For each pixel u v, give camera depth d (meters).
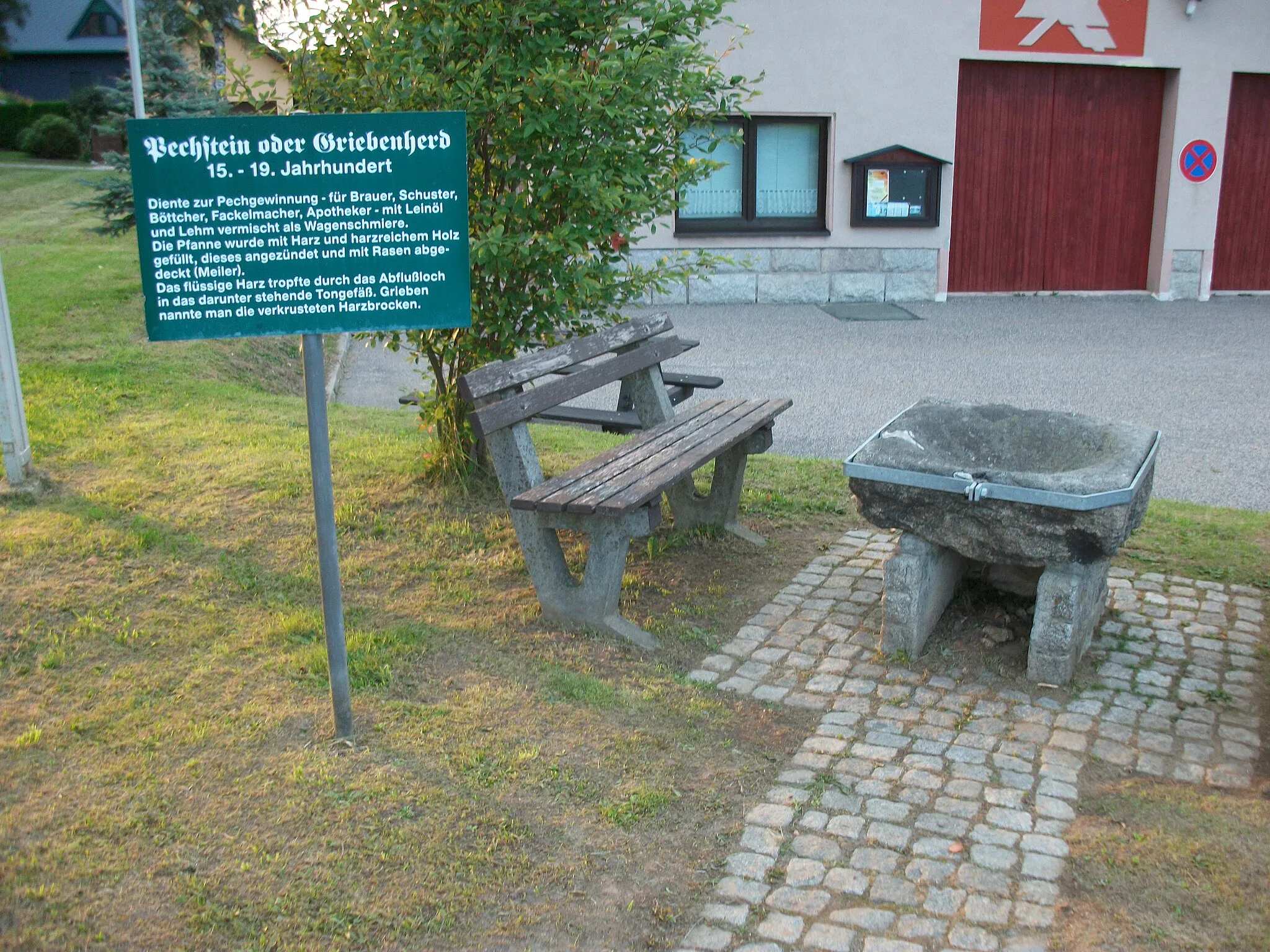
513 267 5.27
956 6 14.45
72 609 4.22
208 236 3.18
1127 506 3.84
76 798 3.13
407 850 3.02
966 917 2.86
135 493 5.40
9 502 5.15
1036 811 3.33
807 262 14.98
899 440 4.33
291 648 4.10
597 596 4.39
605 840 3.13
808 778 3.49
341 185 3.23
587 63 5.29
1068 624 4.04
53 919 2.68
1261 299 15.89
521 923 2.81
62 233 15.23
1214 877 2.97
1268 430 8.44
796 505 6.07
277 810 3.14
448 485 5.77
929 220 15.02
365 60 5.29
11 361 5.20
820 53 14.34
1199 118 15.34
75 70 37.00
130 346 8.55
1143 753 3.67
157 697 3.71
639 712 3.85
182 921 2.71
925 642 4.40
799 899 2.93
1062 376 10.43
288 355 10.17
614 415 6.63
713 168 5.80
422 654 4.14
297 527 5.23
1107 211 15.84
